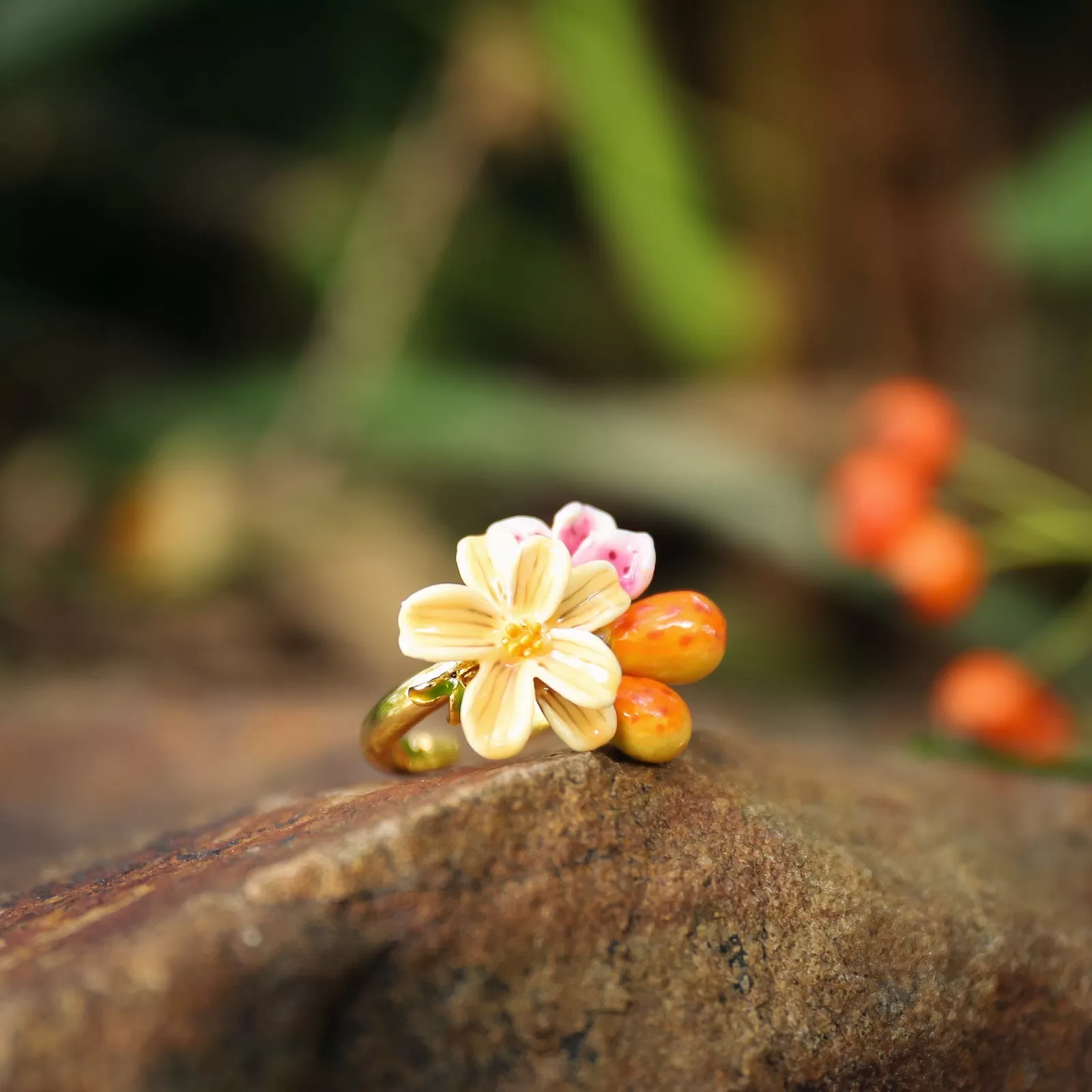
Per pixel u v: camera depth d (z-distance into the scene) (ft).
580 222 1.77
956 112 1.54
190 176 1.68
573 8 1.43
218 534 1.38
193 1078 0.46
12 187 1.70
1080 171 1.37
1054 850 0.68
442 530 1.51
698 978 0.51
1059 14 1.80
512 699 0.53
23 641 1.29
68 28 1.34
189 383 1.51
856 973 0.54
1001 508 0.96
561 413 1.34
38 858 0.70
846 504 0.85
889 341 1.57
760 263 1.56
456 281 1.69
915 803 0.68
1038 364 1.57
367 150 1.67
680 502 1.28
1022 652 1.27
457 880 0.50
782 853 0.55
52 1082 0.45
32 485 1.49
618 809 0.53
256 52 1.77
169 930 0.47
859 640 1.51
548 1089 0.49
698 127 1.53
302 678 1.27
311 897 0.48
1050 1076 0.57
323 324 1.51
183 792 0.79
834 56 1.51
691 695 1.24
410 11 1.51
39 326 1.73
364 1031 0.48
